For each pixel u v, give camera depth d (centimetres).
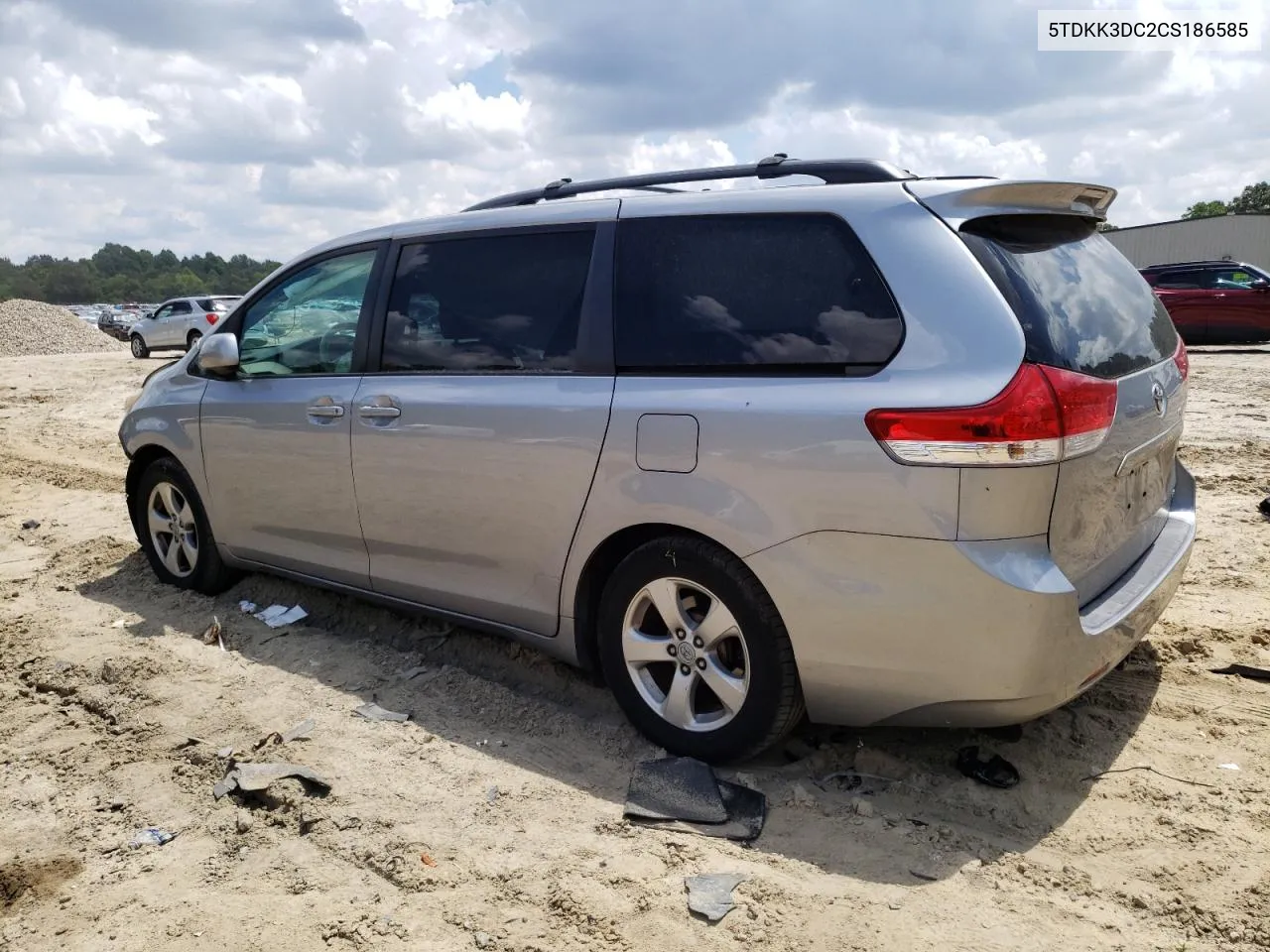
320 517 449
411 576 421
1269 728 360
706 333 335
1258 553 550
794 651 312
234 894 284
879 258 307
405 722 383
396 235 434
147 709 399
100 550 620
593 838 304
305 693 409
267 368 478
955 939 257
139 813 328
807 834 305
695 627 338
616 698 363
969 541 282
